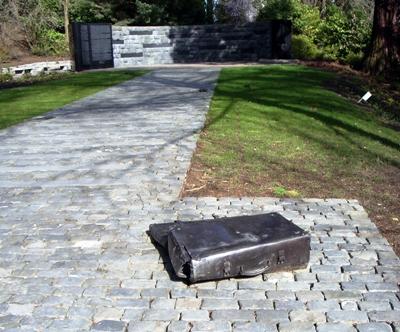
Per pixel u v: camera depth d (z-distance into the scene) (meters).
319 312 2.94
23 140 7.22
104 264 3.55
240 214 4.41
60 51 22.88
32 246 3.87
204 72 15.55
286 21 20.70
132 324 2.86
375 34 17.48
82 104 10.30
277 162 5.97
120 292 3.19
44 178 5.48
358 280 3.30
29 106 10.29
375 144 7.18
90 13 25.34
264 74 14.23
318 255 3.66
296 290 3.19
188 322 2.87
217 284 3.28
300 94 10.65
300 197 4.91
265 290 3.20
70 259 3.64
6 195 5.00
